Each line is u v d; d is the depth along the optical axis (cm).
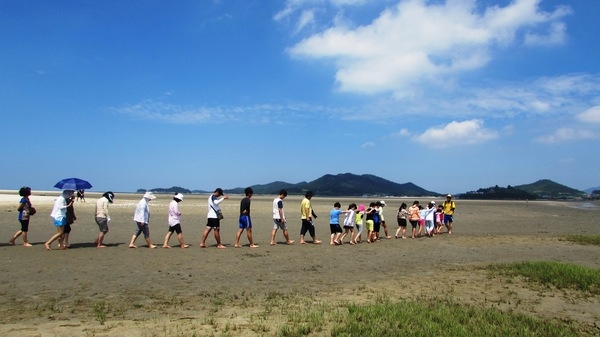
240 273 1201
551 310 919
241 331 667
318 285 1070
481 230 2784
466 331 710
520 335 714
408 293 1008
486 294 1029
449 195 2520
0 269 1174
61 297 888
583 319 865
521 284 1134
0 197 4922
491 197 19425
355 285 1079
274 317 756
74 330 656
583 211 5766
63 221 1553
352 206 1964
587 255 1745
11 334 627
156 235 2102
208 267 1276
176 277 1123
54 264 1262
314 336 660
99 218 1620
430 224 2338
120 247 1647
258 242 1923
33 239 1847
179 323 708
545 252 1803
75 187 1581
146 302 860
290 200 7556
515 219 3894
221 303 859
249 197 1739
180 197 1677
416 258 1570
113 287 992
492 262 1517
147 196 1647
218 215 1686
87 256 1412
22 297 883
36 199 4466
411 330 694
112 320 723
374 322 722
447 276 1222
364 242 2025
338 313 779
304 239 2105
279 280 1120
